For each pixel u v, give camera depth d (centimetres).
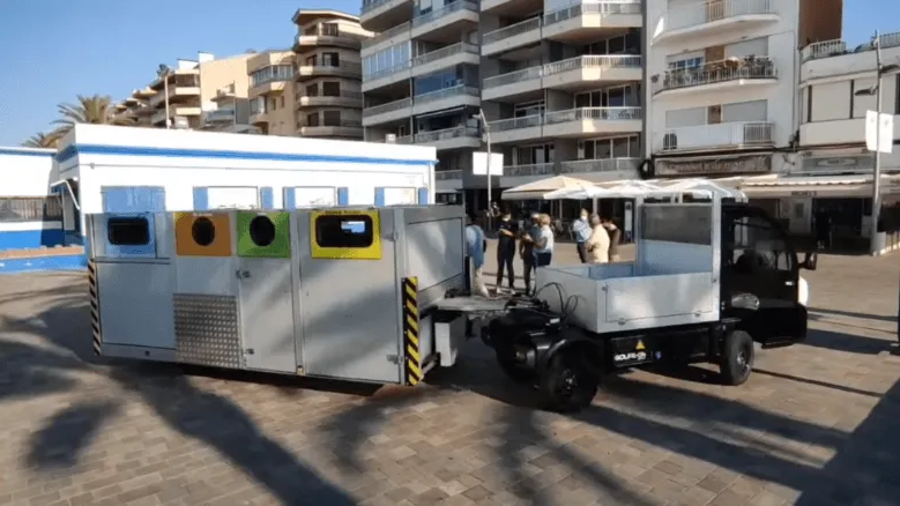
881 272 1555
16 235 2217
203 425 559
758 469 448
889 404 579
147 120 8894
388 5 4584
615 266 736
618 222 3048
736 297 630
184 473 459
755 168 2703
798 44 2625
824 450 479
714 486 423
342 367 609
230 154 2188
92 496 425
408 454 485
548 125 3334
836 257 1945
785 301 669
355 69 5784
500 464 463
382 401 619
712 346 621
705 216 625
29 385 698
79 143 1848
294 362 630
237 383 690
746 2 2736
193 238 661
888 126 1313
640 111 3142
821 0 2753
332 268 602
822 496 406
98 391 670
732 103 2823
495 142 3647
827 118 2472
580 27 3167
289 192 2369
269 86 6112
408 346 580
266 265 631
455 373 719
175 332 684
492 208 3406
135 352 710
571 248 2523
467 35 4122
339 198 2536
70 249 2022
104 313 721
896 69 2267
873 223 1953
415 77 4275
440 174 4119
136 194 1962
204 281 662
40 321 1107
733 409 573
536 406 595
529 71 3434
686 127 2908
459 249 722
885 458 462
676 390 634
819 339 837
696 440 503
